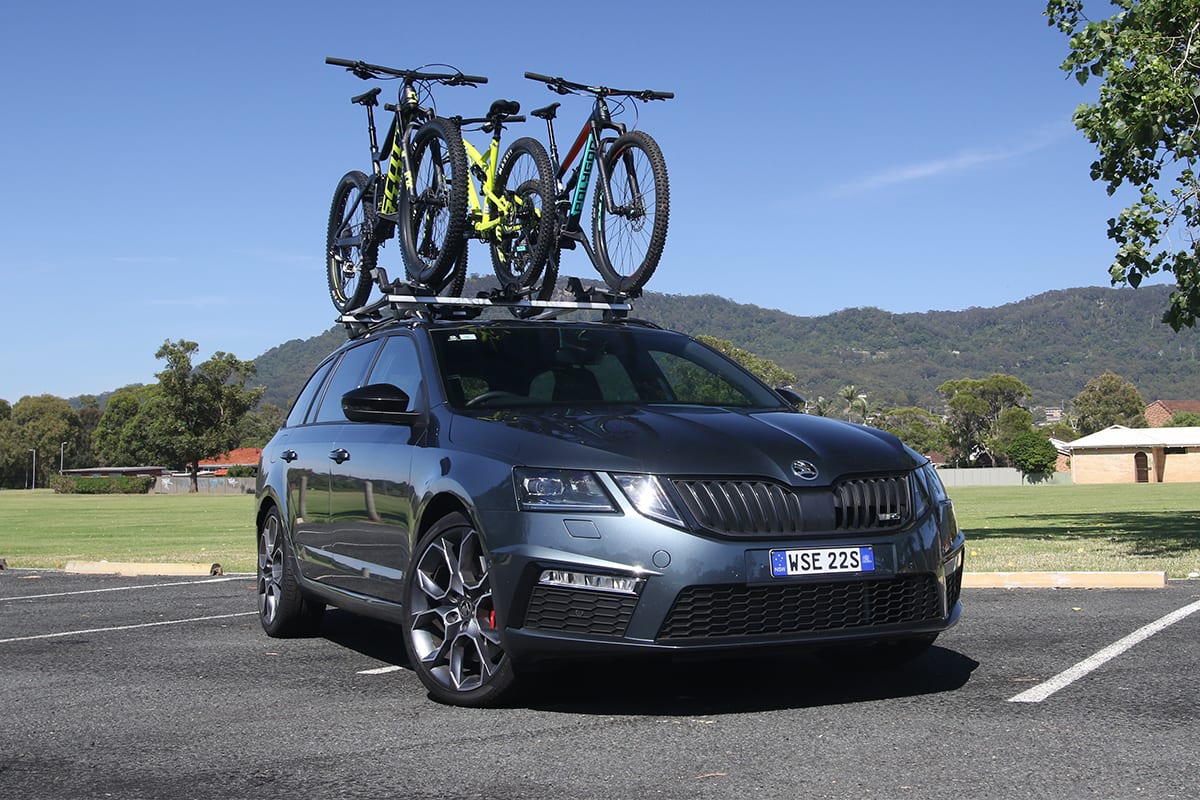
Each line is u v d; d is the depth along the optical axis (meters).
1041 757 3.41
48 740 4.05
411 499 4.75
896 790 3.11
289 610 6.37
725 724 3.93
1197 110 11.24
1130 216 11.74
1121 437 82.12
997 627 6.11
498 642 4.20
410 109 7.86
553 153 7.62
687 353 5.77
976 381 119.62
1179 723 3.81
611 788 3.20
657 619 3.88
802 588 3.99
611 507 3.99
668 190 6.60
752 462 4.12
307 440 6.39
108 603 8.50
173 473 126.31
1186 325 11.78
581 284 6.84
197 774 3.51
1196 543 12.50
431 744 3.78
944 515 4.44
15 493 112.12
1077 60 12.54
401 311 6.13
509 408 4.84
